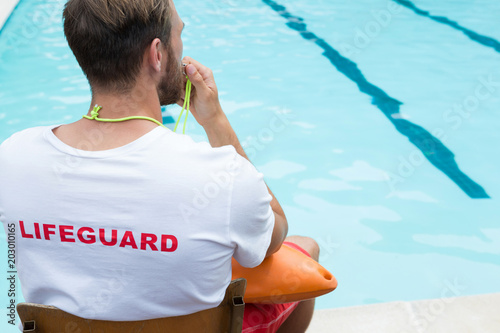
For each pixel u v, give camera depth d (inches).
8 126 150.2
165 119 158.6
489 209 122.4
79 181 38.0
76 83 176.9
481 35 228.7
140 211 37.3
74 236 38.2
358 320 80.2
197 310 41.0
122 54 38.6
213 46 216.1
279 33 231.3
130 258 37.9
